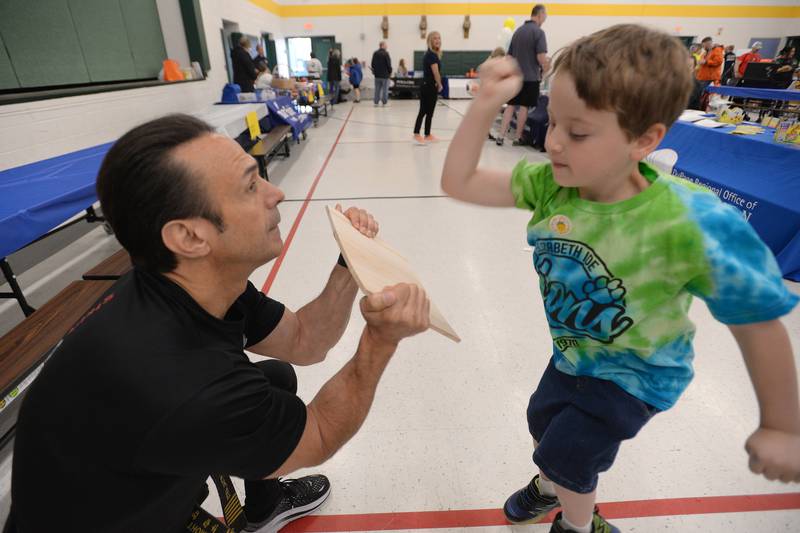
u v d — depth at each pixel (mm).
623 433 803
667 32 583
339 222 768
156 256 640
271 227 720
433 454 1440
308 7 14148
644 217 665
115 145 602
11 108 2662
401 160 5496
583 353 815
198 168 596
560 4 13930
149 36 5059
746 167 2961
